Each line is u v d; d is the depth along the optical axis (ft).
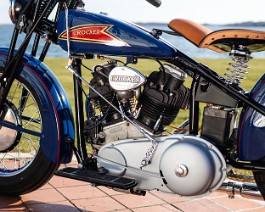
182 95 9.44
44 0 10.26
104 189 12.05
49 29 10.30
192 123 9.39
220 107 9.18
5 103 10.89
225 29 8.70
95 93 9.78
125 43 9.34
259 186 9.15
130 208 10.88
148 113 9.47
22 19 10.24
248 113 8.92
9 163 13.65
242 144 8.97
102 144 9.94
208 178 8.85
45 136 10.27
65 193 11.65
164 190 9.41
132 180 9.37
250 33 8.56
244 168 8.97
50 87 10.37
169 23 9.41
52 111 10.21
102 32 9.48
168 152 9.07
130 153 9.55
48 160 10.43
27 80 10.48
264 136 8.81
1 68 10.81
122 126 9.68
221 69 28.94
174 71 9.36
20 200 11.05
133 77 9.29
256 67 33.19
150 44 9.21
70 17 9.77
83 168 9.93
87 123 10.08
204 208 11.09
